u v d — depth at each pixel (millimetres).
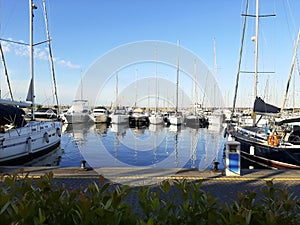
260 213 2090
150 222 1828
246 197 2355
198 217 2174
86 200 1943
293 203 2260
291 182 7461
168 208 2240
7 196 1969
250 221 1978
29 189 2414
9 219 1798
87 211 1872
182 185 2537
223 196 6234
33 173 8086
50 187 2477
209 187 6938
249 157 14500
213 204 2297
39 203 2139
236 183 7324
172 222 2139
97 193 2326
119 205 2070
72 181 7355
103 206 1979
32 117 18859
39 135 16922
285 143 12844
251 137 15570
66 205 2105
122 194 2283
